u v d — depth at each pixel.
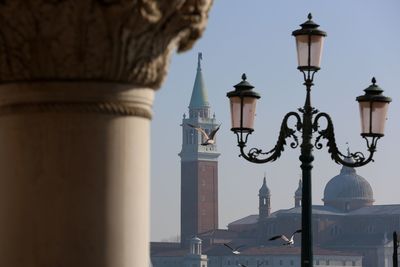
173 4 12.39
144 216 12.54
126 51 12.28
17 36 12.18
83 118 12.31
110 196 12.32
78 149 12.29
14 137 12.37
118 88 12.37
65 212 12.23
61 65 12.21
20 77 12.30
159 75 12.68
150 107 12.72
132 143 12.45
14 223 12.31
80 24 12.12
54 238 12.21
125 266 12.32
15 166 12.34
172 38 12.68
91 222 12.26
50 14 12.08
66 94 12.27
